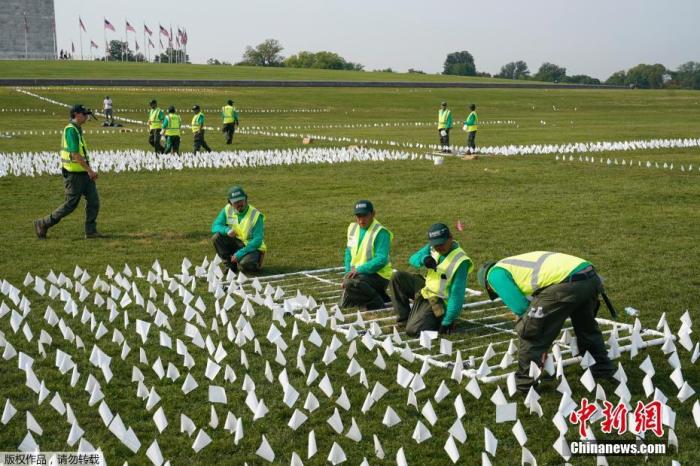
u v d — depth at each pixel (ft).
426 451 19.54
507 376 23.71
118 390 23.30
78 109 45.29
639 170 78.33
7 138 113.09
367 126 152.15
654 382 23.79
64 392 23.15
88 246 43.78
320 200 60.34
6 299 32.73
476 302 32.65
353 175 74.95
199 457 19.26
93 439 20.24
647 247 42.29
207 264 38.83
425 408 20.98
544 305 22.35
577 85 381.81
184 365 25.34
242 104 210.38
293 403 21.85
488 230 47.52
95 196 46.16
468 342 27.71
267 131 135.85
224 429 20.74
